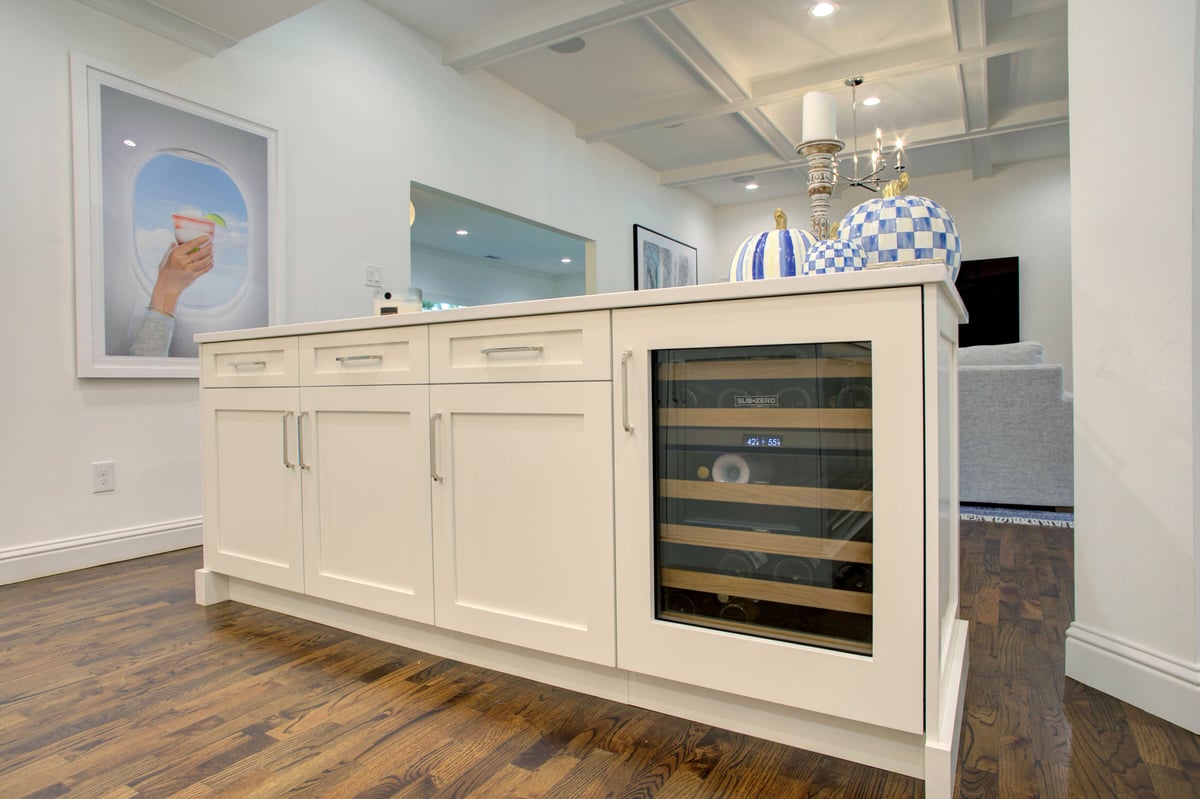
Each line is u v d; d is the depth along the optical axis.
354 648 1.66
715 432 1.24
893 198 1.37
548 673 1.45
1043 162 6.37
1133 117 1.34
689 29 3.80
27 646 1.69
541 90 4.70
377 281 3.59
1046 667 1.52
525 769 1.13
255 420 1.90
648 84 4.62
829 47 4.19
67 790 1.08
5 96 2.31
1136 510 1.34
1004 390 3.47
